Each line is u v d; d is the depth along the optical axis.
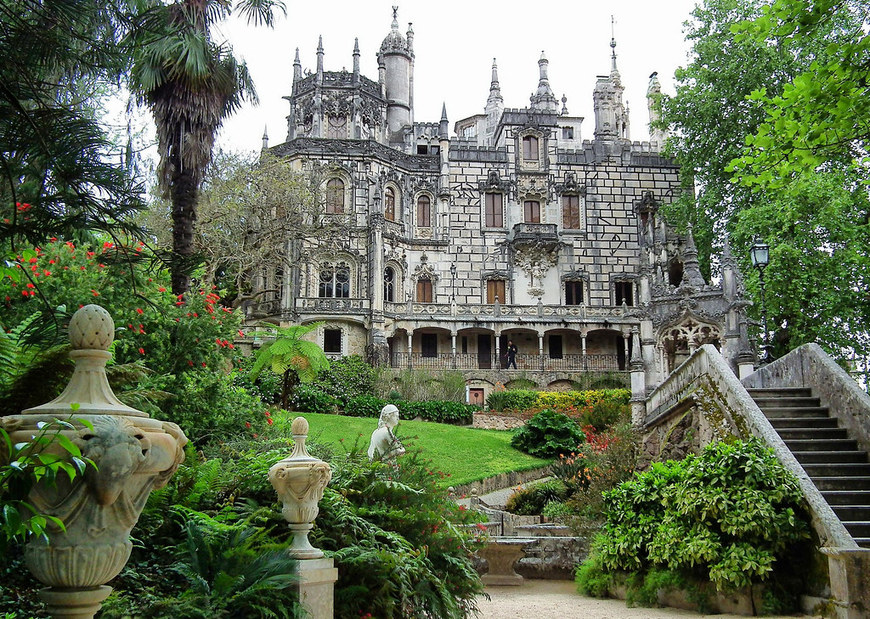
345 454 12.62
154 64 16.75
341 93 63.22
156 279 17.25
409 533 10.98
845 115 13.86
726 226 45.78
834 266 37.25
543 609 13.70
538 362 59.19
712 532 13.42
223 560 8.27
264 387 40.69
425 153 69.94
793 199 36.59
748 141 15.12
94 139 8.14
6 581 7.80
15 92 8.27
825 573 12.53
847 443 16.47
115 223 8.64
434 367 56.97
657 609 13.66
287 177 51.12
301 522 8.77
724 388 18.03
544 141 66.00
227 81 18.59
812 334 38.81
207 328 18.08
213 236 47.12
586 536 18.45
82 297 14.78
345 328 56.59
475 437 37.22
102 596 5.61
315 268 58.19
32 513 5.38
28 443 5.27
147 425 5.82
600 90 73.56
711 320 29.58
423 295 62.16
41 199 8.09
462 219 63.81
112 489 5.38
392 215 62.78
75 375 5.98
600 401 44.41
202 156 19.03
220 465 10.61
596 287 63.81
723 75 46.62
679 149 51.09
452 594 10.97
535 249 63.09
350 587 9.27
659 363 30.27
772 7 13.92
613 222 65.25
